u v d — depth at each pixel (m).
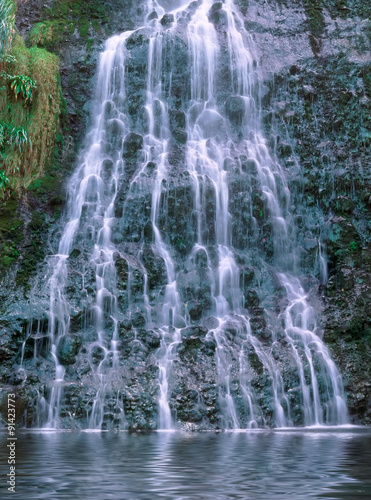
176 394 11.70
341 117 18.27
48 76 17.03
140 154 16.84
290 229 16.48
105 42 18.94
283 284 15.45
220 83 18.41
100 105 18.19
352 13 20.67
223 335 13.30
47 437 9.34
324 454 6.93
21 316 12.95
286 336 13.82
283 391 12.42
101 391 11.65
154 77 18.09
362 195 17.09
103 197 16.27
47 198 16.33
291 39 19.64
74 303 13.43
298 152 17.61
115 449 7.50
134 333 13.27
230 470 5.65
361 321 14.36
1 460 6.38
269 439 9.02
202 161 16.73
